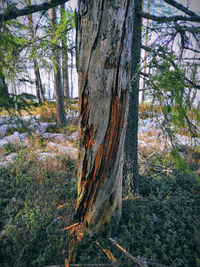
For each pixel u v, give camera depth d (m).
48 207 2.63
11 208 2.70
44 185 3.24
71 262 1.86
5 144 5.34
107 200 2.05
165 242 2.18
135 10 2.36
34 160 4.29
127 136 2.91
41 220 2.36
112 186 2.01
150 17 2.18
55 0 1.47
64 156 4.70
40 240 2.13
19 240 2.06
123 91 1.68
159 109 2.15
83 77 1.66
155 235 2.26
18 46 2.24
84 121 1.81
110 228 2.20
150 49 1.97
